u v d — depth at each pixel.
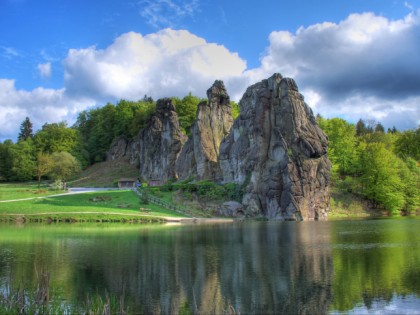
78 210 87.62
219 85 127.62
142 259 39.12
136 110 180.38
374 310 24.08
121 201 100.81
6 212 85.31
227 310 22.53
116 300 26.19
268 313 23.75
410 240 50.59
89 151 183.62
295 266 35.47
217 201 100.19
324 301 25.77
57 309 22.97
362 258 38.59
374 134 171.38
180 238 54.41
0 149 168.88
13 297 23.08
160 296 27.11
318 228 67.88
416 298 26.12
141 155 155.62
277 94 102.06
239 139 105.56
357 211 109.19
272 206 92.50
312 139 95.94
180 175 126.81
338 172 130.88
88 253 42.47
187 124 159.00
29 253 42.62
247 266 35.66
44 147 169.88
